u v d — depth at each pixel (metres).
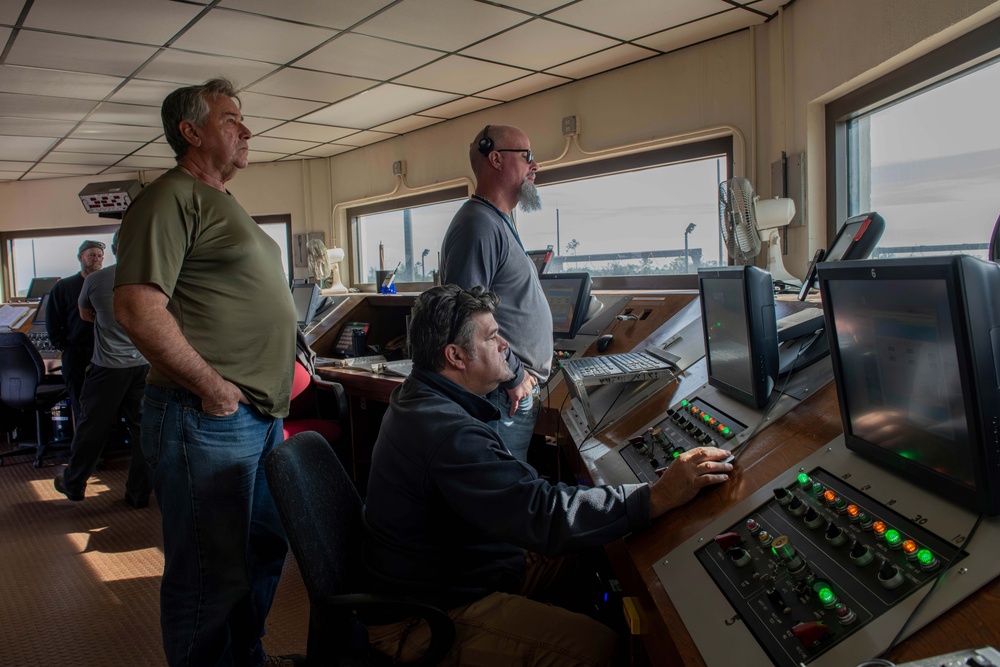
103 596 2.41
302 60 3.49
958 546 0.71
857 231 1.95
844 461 0.97
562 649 1.18
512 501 1.14
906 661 0.63
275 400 1.73
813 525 0.87
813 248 2.98
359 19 2.99
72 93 3.92
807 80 2.89
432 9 2.90
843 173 2.88
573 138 4.04
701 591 0.88
